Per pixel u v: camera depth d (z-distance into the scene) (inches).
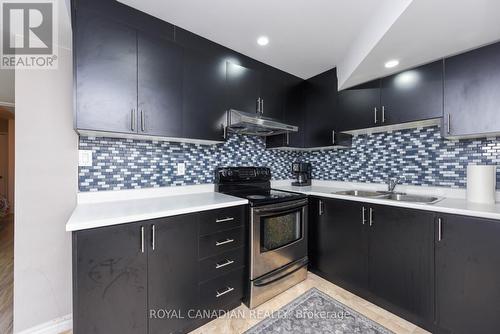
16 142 56.9
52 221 60.7
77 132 58.7
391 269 69.4
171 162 80.4
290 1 57.3
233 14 62.8
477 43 59.1
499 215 51.0
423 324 63.5
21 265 57.5
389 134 91.7
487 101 59.6
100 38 55.0
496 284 51.5
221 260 66.9
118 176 70.0
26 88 57.8
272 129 91.5
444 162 77.6
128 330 50.4
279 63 91.7
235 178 94.7
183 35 69.3
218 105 77.2
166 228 55.7
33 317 58.8
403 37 55.9
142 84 61.1
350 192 97.1
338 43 77.5
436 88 68.2
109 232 47.9
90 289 46.0
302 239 88.2
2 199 189.8
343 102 92.4
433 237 60.7
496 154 67.4
